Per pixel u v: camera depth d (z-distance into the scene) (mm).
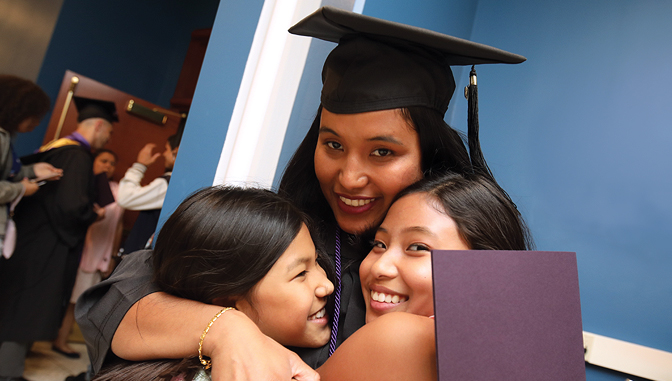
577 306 470
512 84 1878
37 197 2357
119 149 3340
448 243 581
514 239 639
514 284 434
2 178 2189
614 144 1657
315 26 688
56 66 3244
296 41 1059
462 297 406
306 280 614
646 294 1531
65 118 3160
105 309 632
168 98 3916
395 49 654
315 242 701
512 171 1810
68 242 2426
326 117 677
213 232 602
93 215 2557
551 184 1736
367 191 680
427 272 563
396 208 616
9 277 2256
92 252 2785
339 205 725
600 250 1619
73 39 3314
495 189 672
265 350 495
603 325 1564
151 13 3777
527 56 1872
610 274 1589
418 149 673
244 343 498
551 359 436
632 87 1658
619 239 1598
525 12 1907
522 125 1827
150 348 565
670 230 1535
